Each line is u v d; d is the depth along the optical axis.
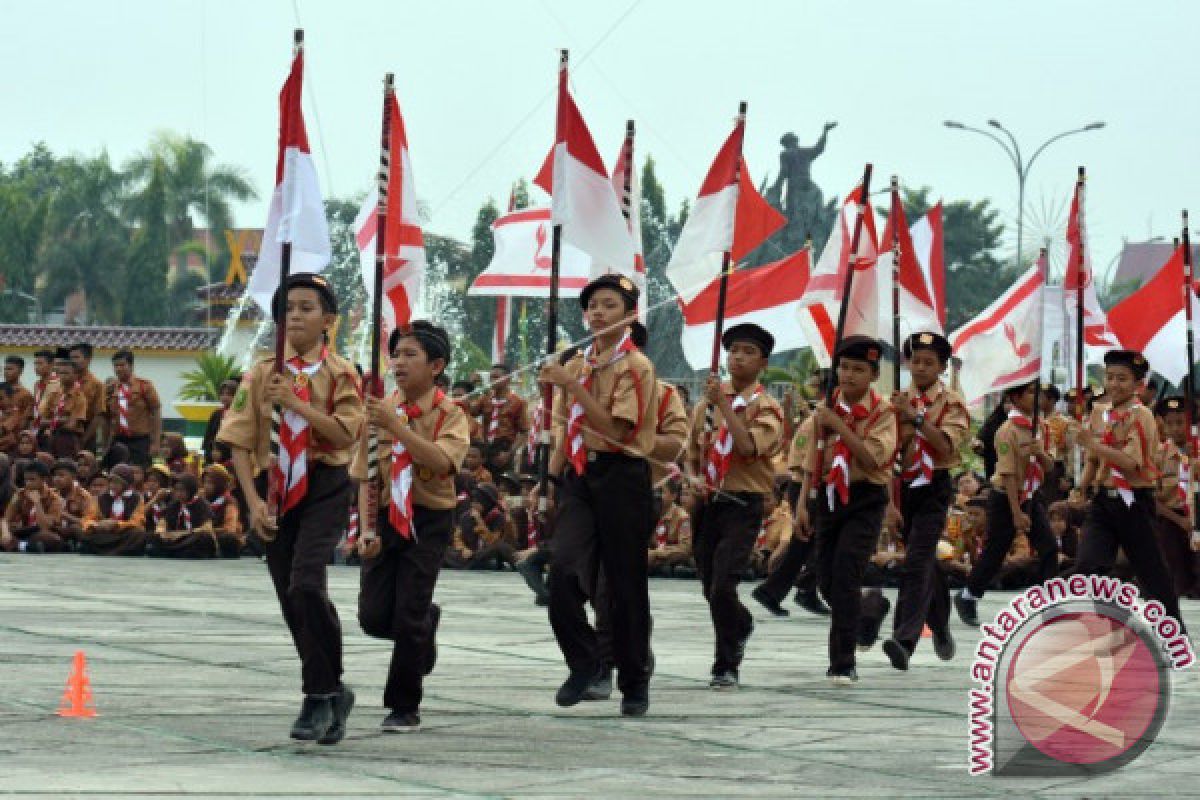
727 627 24.91
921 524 27.84
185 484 50.97
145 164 193.62
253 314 112.31
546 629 32.09
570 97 25.70
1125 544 30.42
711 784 17.48
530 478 49.47
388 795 16.39
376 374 20.00
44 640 27.62
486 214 110.44
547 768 18.12
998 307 37.62
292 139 20.17
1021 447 35.75
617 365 22.11
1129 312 40.75
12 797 15.59
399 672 20.25
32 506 51.84
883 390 90.25
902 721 21.94
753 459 25.06
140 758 17.84
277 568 19.62
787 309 41.78
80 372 56.72
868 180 27.20
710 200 27.28
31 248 191.88
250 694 22.58
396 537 20.27
